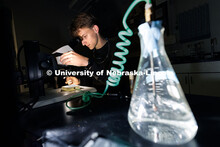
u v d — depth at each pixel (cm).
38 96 57
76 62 81
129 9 43
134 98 28
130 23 197
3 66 20
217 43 166
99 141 23
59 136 25
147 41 27
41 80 61
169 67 27
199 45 180
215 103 36
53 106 48
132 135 23
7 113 20
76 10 225
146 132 23
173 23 208
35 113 40
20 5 162
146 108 25
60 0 205
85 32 110
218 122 26
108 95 53
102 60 120
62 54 73
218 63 126
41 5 183
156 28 26
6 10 21
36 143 27
